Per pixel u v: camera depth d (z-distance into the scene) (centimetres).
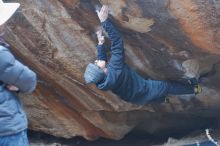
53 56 495
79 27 461
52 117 597
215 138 600
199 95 556
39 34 473
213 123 636
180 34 437
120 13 423
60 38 475
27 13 452
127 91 468
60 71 514
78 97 560
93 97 556
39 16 454
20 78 298
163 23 425
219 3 387
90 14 440
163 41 458
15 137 303
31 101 576
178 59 485
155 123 643
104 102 561
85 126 611
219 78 532
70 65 504
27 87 305
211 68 519
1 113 297
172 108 582
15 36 476
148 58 490
